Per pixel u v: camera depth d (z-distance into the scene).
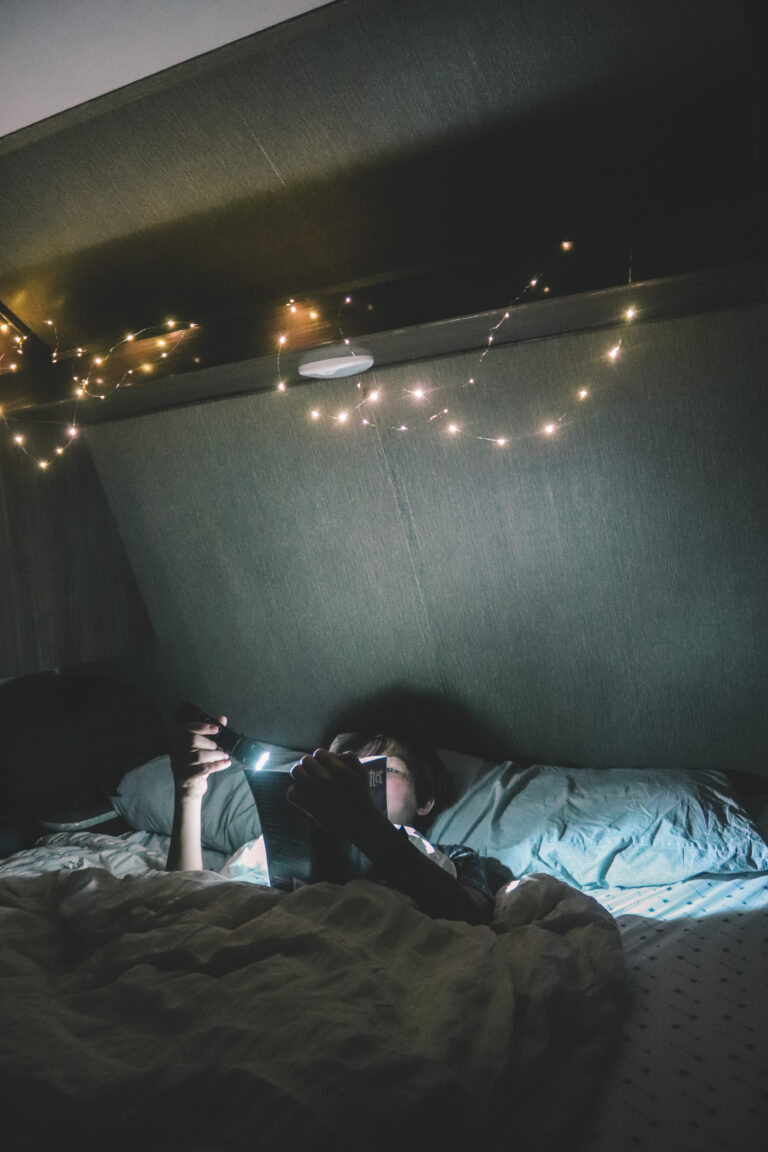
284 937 1.20
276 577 2.59
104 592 2.75
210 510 2.59
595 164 1.68
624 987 1.23
